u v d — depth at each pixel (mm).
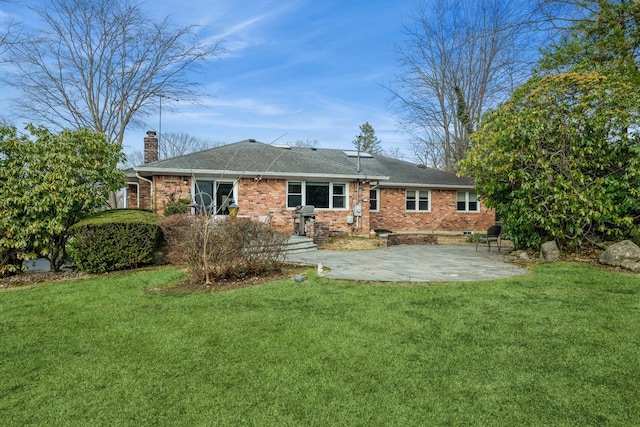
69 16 19828
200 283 6527
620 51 10906
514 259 9180
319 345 3732
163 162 14070
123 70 21938
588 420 2484
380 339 3855
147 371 3273
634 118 7598
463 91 23844
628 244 7477
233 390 2938
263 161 15672
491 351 3541
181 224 7699
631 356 3365
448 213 19859
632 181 7738
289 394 2867
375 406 2689
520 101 9117
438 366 3268
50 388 3014
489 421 2502
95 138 8727
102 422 2559
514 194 9055
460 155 24594
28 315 4926
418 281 6461
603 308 4707
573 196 7973
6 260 8008
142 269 8039
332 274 7117
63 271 8461
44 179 7934
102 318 4711
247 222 7117
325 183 16000
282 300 5324
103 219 8109
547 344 3664
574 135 8133
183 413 2646
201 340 3922
